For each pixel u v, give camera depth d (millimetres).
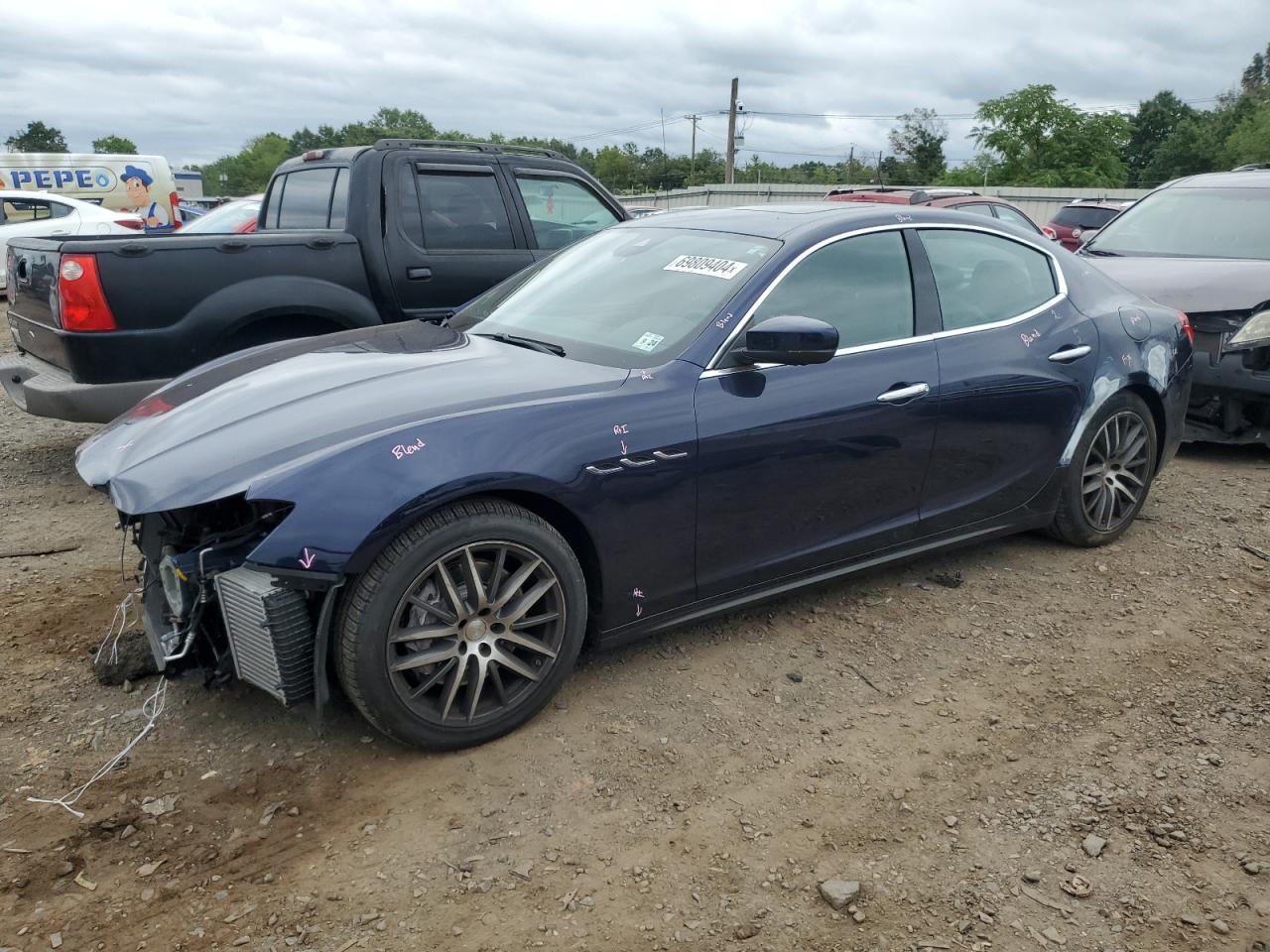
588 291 4008
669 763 3049
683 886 2547
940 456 4020
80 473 3221
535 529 3047
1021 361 4195
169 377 5152
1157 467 4961
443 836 2709
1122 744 3199
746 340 3352
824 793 2926
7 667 3527
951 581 4387
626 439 3184
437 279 6035
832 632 3916
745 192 39000
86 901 2453
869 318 3830
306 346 3959
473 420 2994
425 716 2953
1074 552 4770
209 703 3316
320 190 6285
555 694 3273
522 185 6488
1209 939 2398
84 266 4832
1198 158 75125
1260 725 3311
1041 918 2459
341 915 2424
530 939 2361
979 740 3215
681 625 3553
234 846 2660
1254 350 5910
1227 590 4363
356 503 2748
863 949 2354
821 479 3676
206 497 2773
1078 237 8852
